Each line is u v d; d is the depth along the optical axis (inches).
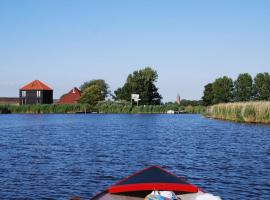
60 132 1715.1
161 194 383.9
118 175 697.0
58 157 916.0
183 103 5137.8
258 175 689.6
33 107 3932.1
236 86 4778.5
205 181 642.2
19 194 556.7
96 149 1078.4
